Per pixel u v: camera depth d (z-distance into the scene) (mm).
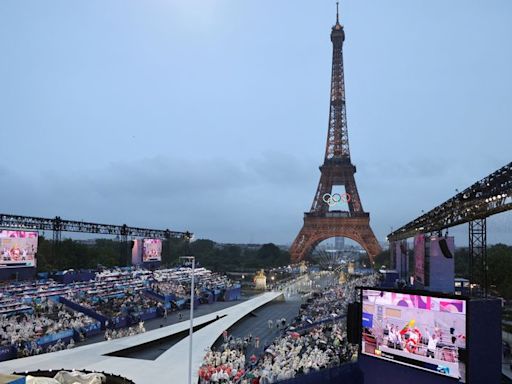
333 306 90312
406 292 32594
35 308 67250
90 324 66625
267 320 89875
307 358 44500
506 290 103625
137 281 97312
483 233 60812
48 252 130250
